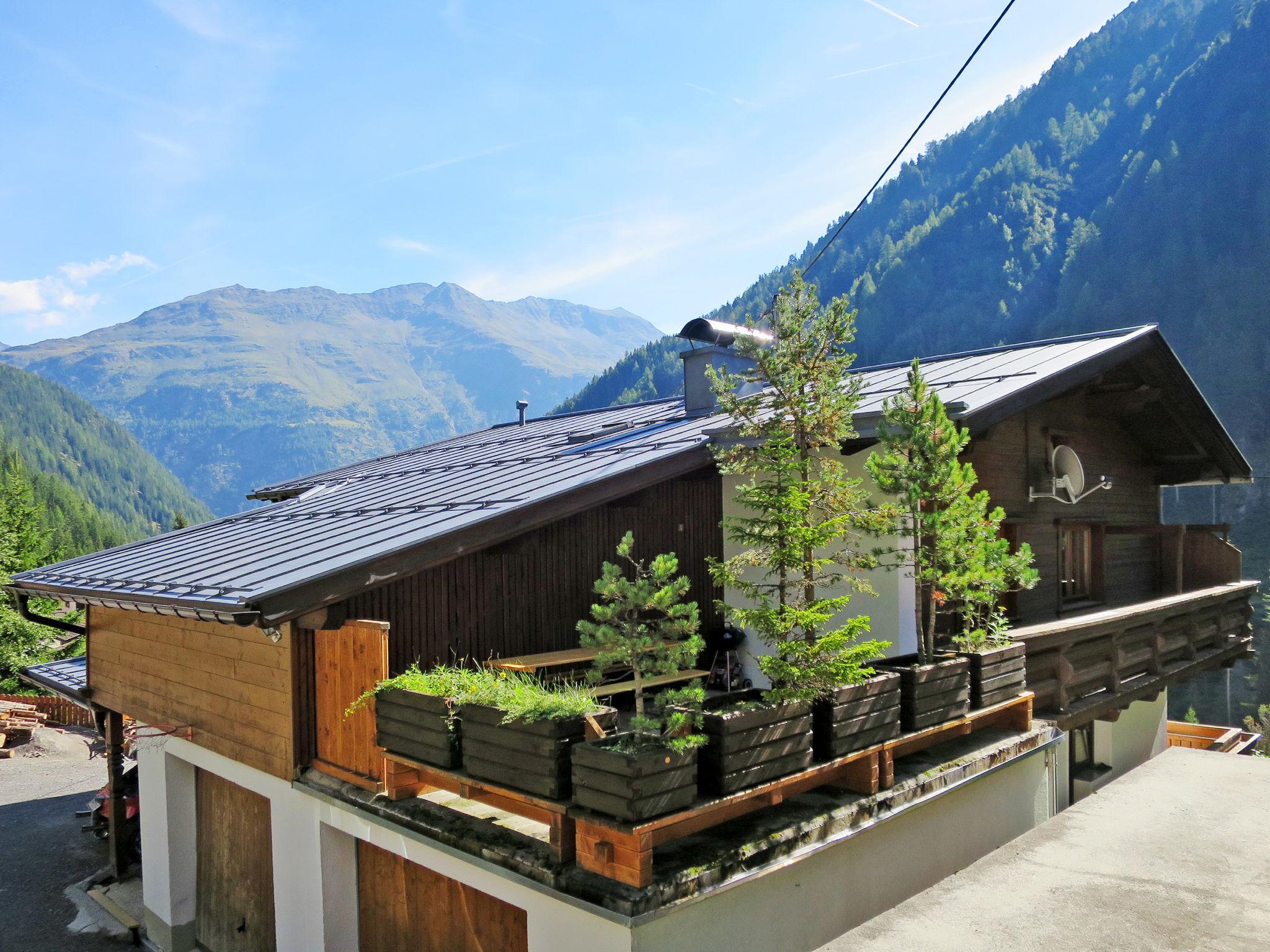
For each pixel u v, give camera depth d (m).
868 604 8.36
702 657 9.59
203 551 8.66
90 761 19.12
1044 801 7.65
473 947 5.55
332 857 6.39
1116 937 2.03
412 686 5.45
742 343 6.27
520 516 7.00
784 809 5.34
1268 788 3.24
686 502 9.66
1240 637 13.33
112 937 9.65
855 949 2.00
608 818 4.19
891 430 7.49
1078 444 11.12
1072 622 8.73
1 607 23.75
